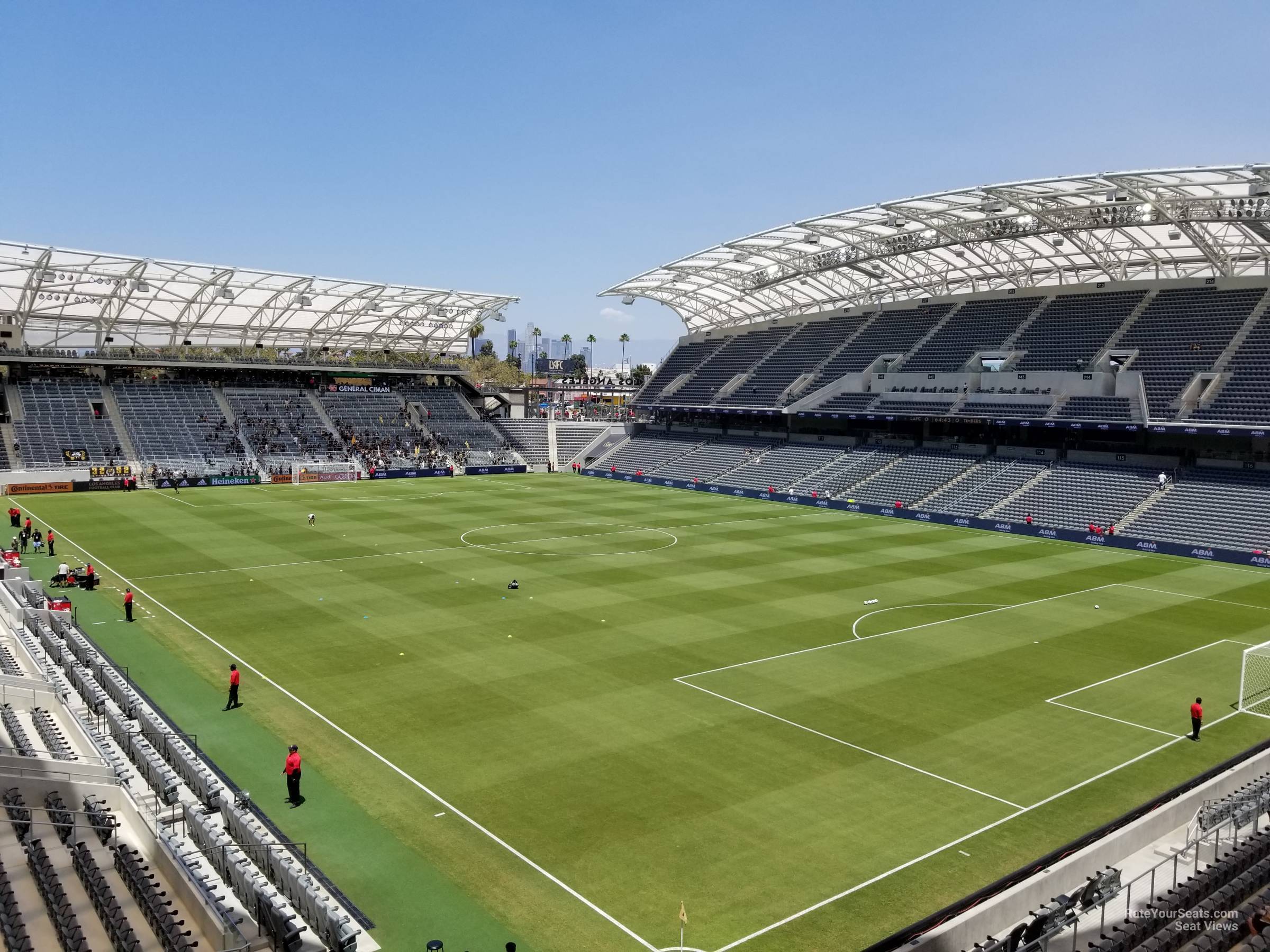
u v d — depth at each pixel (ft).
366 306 334.85
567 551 194.59
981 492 254.88
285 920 54.65
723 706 102.17
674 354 417.08
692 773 84.84
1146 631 137.49
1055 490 243.40
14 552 165.68
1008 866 69.26
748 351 382.22
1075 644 129.70
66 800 70.03
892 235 263.49
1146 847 66.64
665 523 238.07
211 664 114.11
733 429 372.58
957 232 252.21
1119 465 250.16
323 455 335.88
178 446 311.27
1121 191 202.39
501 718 97.50
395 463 344.49
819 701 104.27
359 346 385.29
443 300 345.72
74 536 199.62
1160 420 234.38
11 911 55.26
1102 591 165.27
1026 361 277.64
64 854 64.23
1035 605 153.17
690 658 119.14
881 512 263.49
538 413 451.94
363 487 307.58
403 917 61.21
